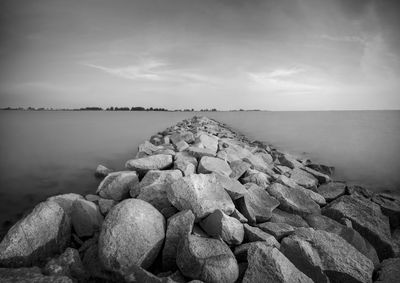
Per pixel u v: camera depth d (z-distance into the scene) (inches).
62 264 172.1
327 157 687.7
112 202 262.1
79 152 754.2
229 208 224.4
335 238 198.2
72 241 221.5
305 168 488.4
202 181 241.3
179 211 219.1
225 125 1738.4
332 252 183.0
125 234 171.9
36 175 506.6
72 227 227.6
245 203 242.2
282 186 292.4
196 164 357.4
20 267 176.9
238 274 163.2
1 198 382.0
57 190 418.6
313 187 362.3
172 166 350.6
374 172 540.1
